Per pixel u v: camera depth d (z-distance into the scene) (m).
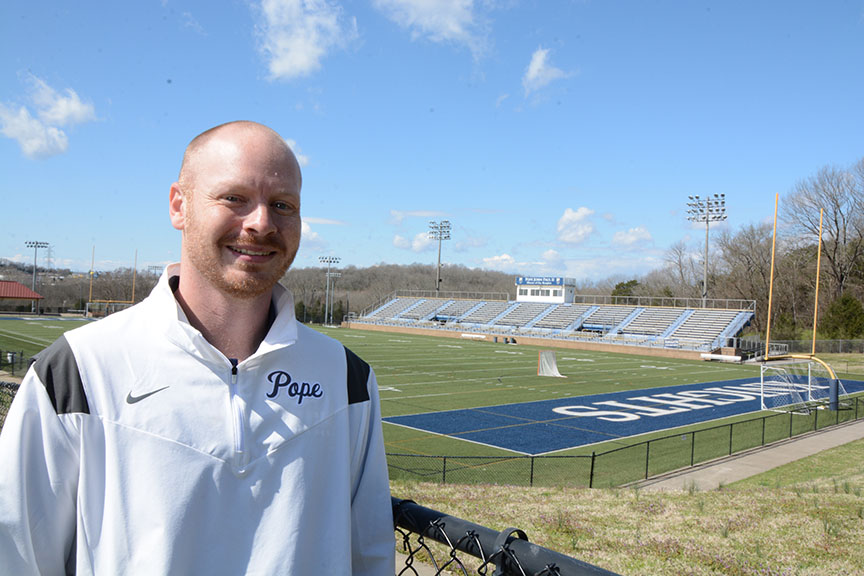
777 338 52.34
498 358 37.28
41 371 1.33
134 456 1.32
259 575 1.36
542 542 6.64
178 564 1.29
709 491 10.77
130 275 100.56
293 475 1.43
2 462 1.26
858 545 6.82
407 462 13.29
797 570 5.87
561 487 10.78
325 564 1.48
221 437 1.38
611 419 18.92
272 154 1.47
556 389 24.97
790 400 23.66
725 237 63.53
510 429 17.11
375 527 1.70
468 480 11.91
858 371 36.38
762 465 13.62
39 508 1.29
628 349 46.06
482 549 1.66
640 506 8.85
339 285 113.75
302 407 1.50
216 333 1.55
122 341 1.39
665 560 6.12
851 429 18.20
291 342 1.51
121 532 1.29
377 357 35.66
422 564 5.02
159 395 1.36
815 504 9.05
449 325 60.28
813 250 57.34
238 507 1.38
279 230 1.49
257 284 1.48
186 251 1.52
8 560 1.26
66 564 1.40
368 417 1.72
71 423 1.31
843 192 54.03
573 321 55.91
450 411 19.53
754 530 7.44
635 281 85.00
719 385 27.86
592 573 1.45
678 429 17.66
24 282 112.94
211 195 1.43
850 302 49.16
